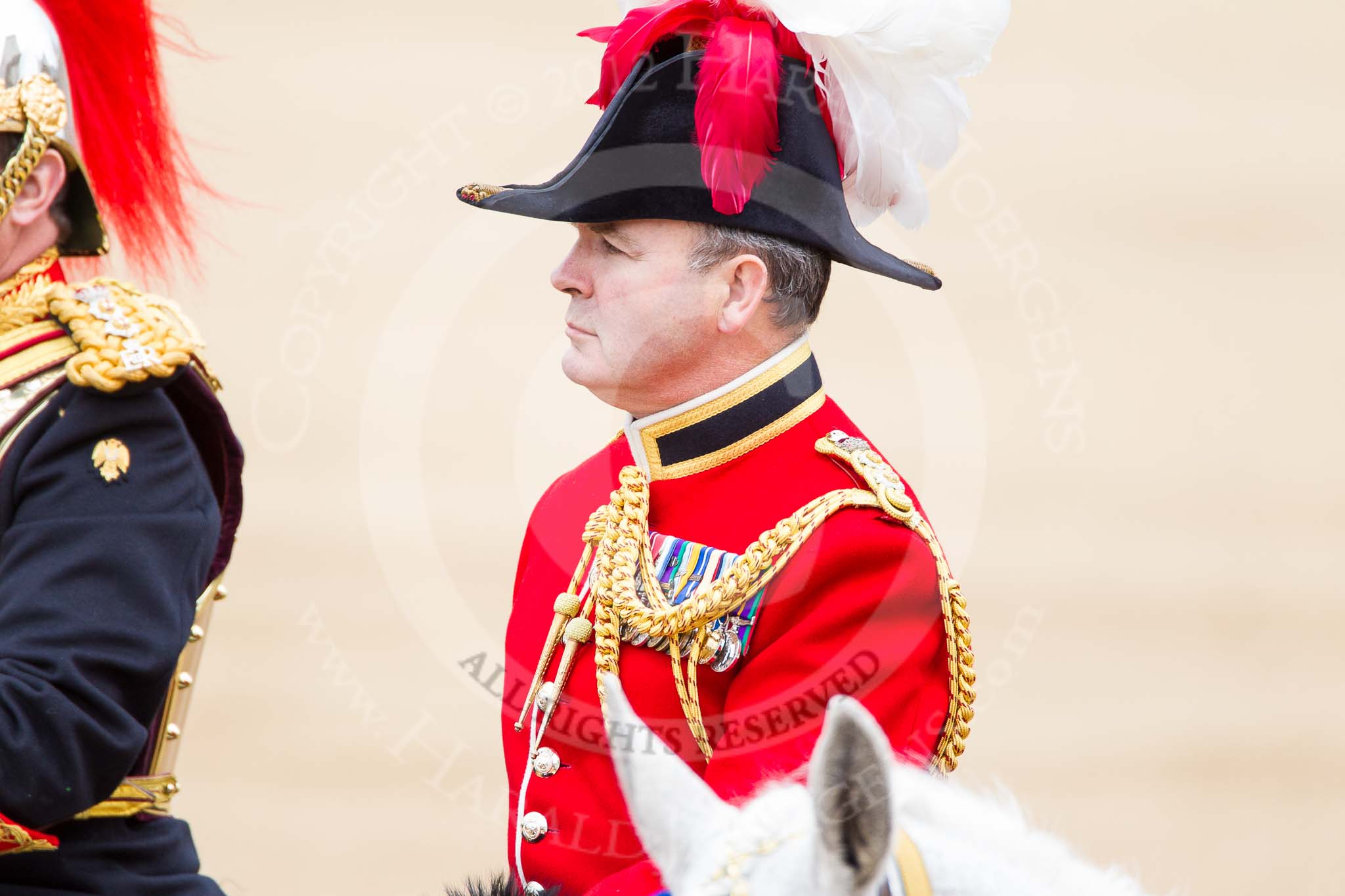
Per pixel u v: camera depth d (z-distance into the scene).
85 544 8.23
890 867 6.41
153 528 8.41
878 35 8.71
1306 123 46.41
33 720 7.84
